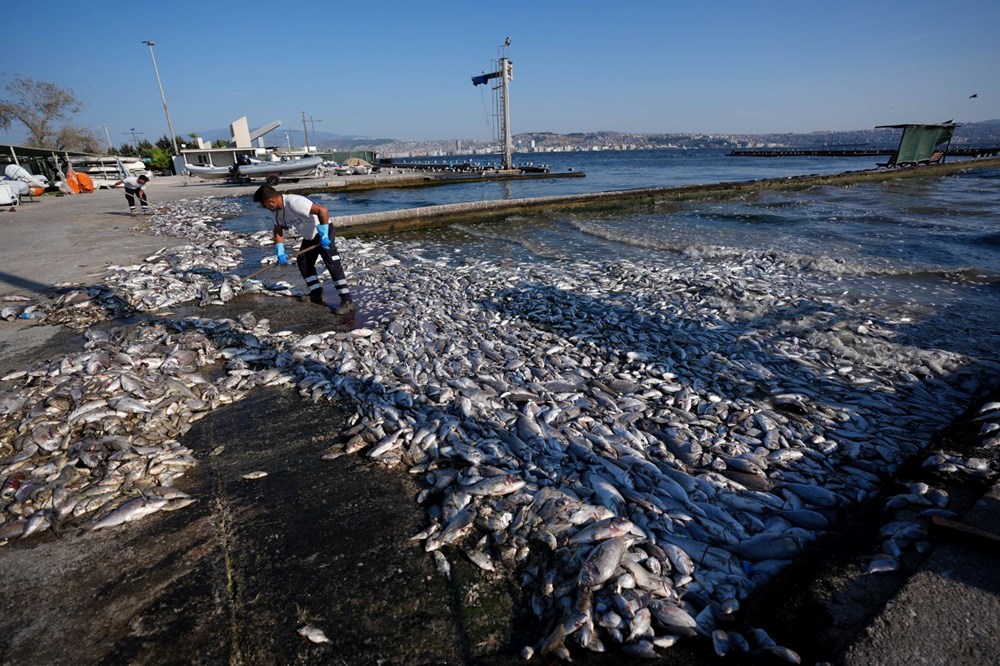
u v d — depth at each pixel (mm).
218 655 2213
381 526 3010
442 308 6965
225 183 33094
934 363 5082
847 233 12711
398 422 3986
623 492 3168
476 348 5602
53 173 34594
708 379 4895
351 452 3744
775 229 13703
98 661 2180
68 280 8234
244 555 2787
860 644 1962
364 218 14344
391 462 3588
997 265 9195
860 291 7742
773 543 2676
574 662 2141
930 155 34312
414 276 8891
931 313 6660
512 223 16297
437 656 2209
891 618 2049
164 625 2359
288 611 2432
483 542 2818
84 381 4559
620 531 2693
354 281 8531
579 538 2682
